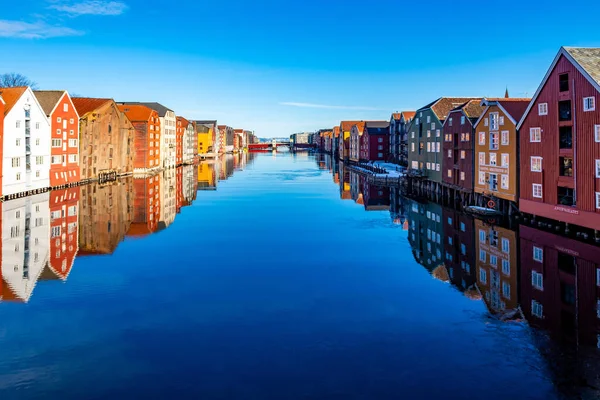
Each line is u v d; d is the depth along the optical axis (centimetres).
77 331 1525
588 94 2869
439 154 5900
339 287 2044
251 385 1176
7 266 2330
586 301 1808
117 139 8119
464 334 1502
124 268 2345
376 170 8681
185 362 1303
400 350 1384
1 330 1533
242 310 1733
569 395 1130
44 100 5875
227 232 3388
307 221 3916
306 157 18388
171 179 7988
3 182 4700
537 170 3469
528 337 1473
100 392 1143
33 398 1116
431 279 2172
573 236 3073
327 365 1287
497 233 3288
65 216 3925
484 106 4928
